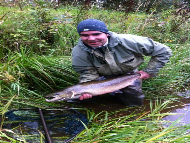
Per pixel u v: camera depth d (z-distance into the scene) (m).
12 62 1.65
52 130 1.15
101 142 1.01
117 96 1.56
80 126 1.17
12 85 1.44
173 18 2.82
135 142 0.93
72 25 2.28
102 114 1.40
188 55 2.15
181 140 0.98
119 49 1.35
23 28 2.10
